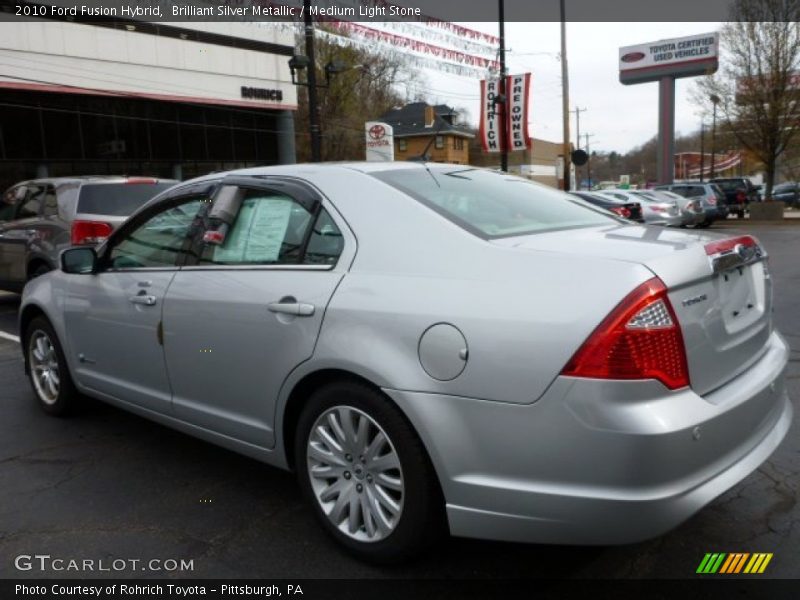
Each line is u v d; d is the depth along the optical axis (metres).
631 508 2.19
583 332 2.22
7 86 19.95
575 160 23.75
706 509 3.19
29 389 5.42
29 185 8.45
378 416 2.65
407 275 2.66
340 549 2.94
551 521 2.30
